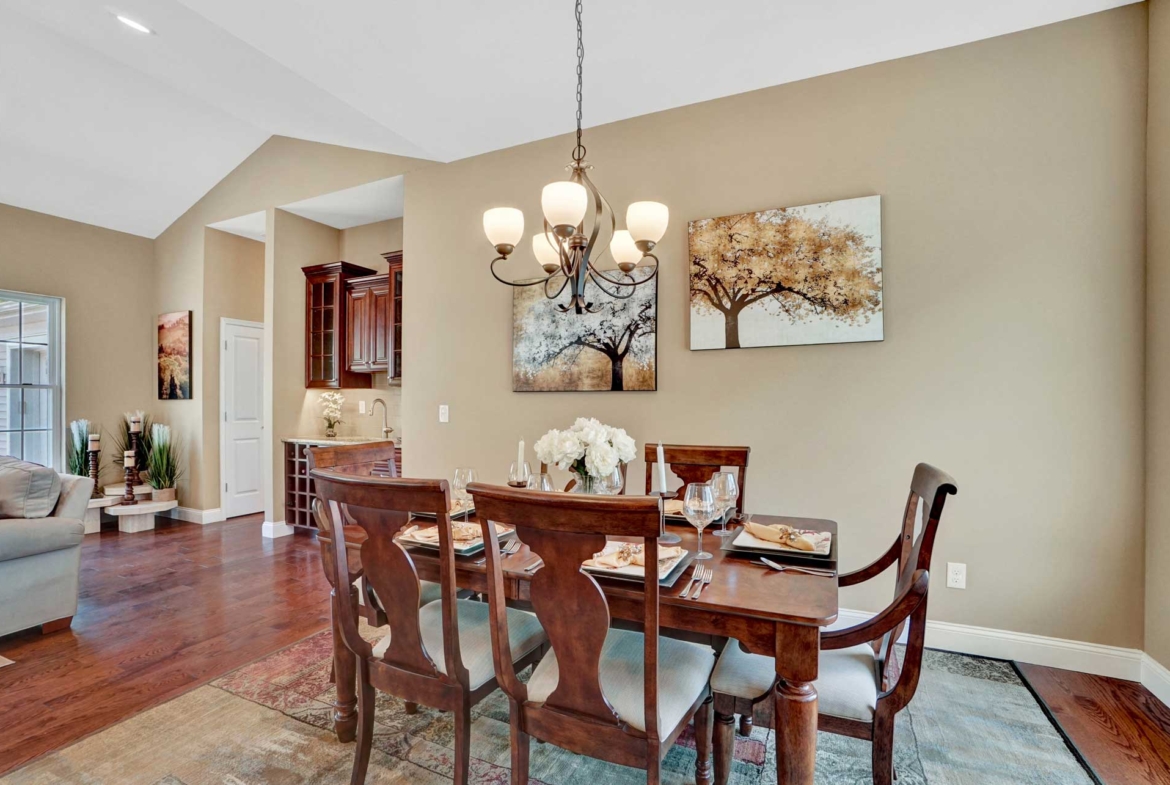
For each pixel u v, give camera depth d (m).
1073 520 2.37
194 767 1.77
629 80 2.82
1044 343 2.40
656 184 3.12
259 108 3.64
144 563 3.98
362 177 4.26
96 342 5.15
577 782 1.72
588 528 1.16
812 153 2.79
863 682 1.44
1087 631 2.35
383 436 5.03
